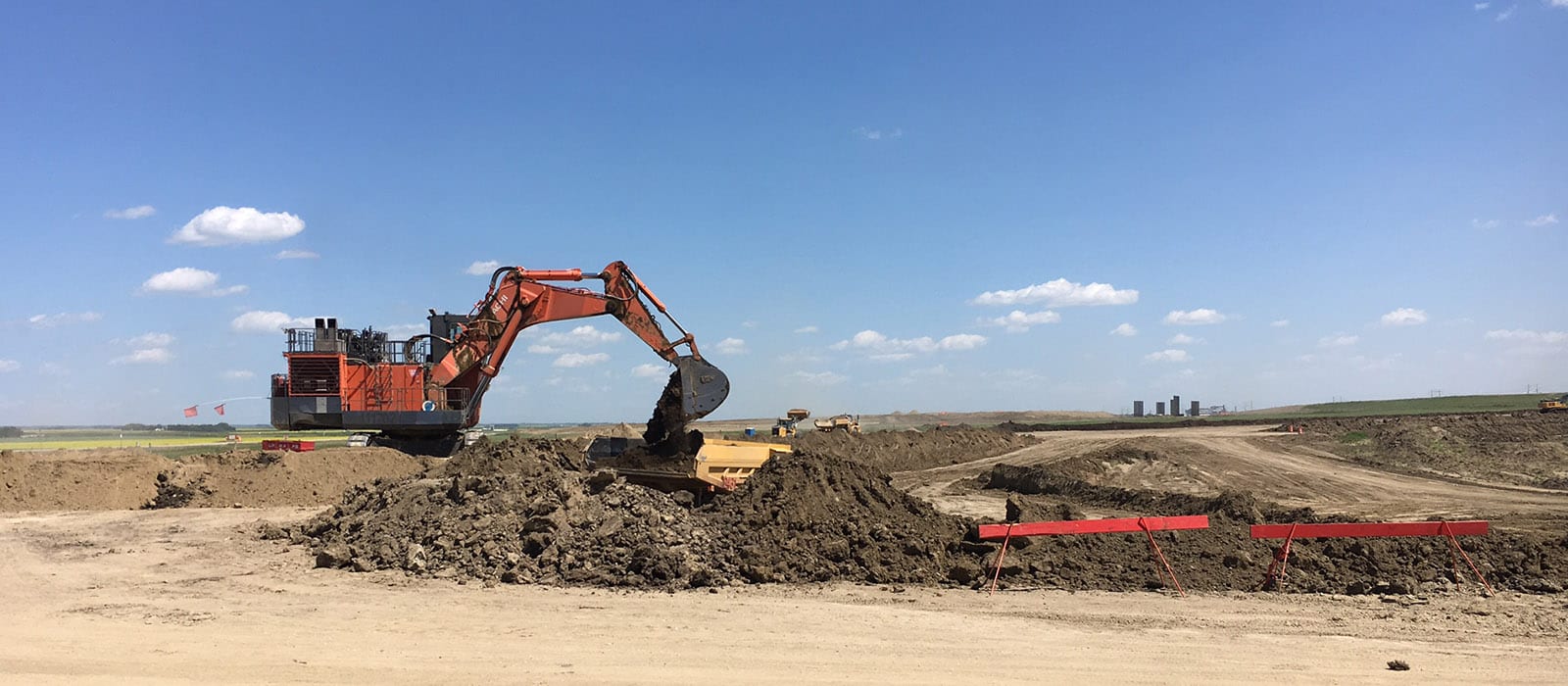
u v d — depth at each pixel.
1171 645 12.47
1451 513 29.55
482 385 33.25
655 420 27.83
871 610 14.52
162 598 15.70
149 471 32.53
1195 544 18.41
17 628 13.35
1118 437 71.94
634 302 31.09
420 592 16.03
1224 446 54.06
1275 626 13.61
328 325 33.12
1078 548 18.11
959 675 10.91
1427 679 10.96
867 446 54.47
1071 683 10.63
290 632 13.04
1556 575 16.95
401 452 34.41
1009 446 65.94
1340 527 17.12
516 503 19.12
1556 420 61.00
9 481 30.00
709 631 13.04
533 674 10.80
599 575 16.67
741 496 19.22
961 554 18.08
